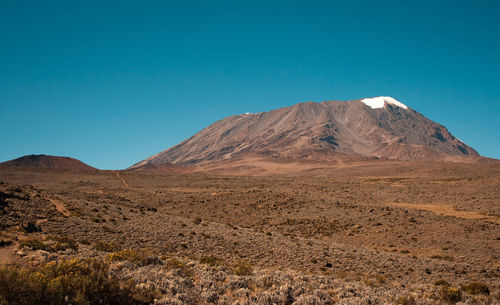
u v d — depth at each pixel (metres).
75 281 10.17
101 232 32.44
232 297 13.16
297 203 75.50
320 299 13.63
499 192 92.94
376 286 19.62
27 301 8.80
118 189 103.25
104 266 13.19
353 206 70.75
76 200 49.22
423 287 20.31
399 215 60.06
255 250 33.75
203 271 16.53
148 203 80.44
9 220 28.77
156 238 33.75
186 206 78.06
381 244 45.53
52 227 30.72
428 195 100.69
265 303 12.64
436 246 43.62
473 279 27.70
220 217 67.56
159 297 11.53
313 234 52.38
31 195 43.66
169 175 165.38
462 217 64.31
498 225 52.09
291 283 15.61
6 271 9.64
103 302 10.03
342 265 30.19
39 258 15.38
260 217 66.38
